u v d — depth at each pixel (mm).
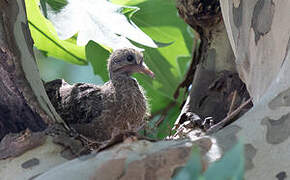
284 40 5211
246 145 4379
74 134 5422
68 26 9023
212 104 9336
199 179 2697
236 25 6344
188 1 9602
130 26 9445
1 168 5020
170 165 4344
